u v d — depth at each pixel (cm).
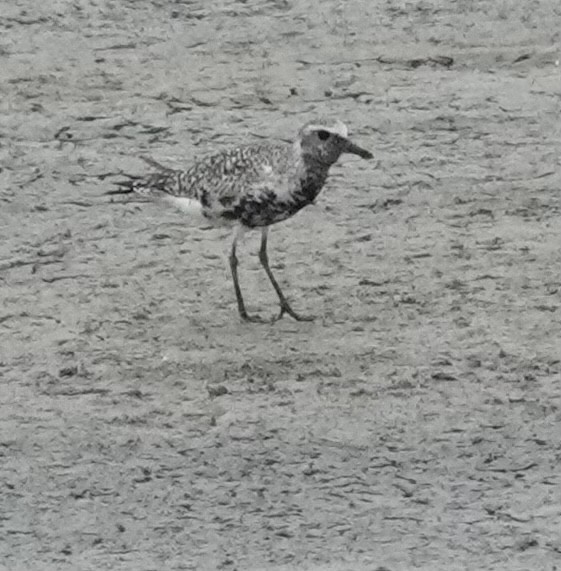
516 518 1194
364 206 1684
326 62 1986
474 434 1299
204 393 1365
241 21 2083
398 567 1135
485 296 1512
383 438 1295
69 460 1275
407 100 1897
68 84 1952
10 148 1819
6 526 1195
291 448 1284
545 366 1395
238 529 1185
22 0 2144
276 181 1467
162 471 1259
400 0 2125
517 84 1925
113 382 1384
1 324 1482
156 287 1547
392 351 1423
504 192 1708
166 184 1528
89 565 1144
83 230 1650
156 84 1948
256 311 1503
